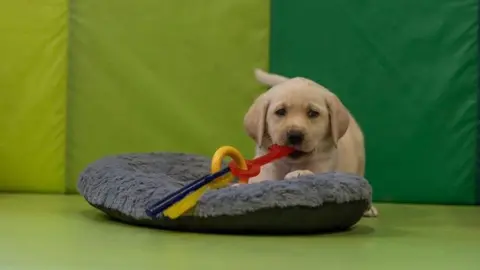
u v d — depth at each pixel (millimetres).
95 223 1976
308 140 2051
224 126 3008
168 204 1774
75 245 1558
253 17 3004
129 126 3014
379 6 2996
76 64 3002
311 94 2102
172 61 3016
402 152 2992
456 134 2979
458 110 2984
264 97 2164
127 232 1805
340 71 3000
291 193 1778
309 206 1783
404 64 2996
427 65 2992
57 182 2984
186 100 3014
